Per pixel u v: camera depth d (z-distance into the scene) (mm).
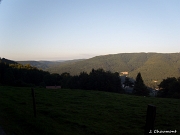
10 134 8242
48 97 19594
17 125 9695
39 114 12469
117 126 10906
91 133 9664
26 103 15844
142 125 11258
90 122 11367
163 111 15352
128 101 19422
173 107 17438
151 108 5352
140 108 15766
